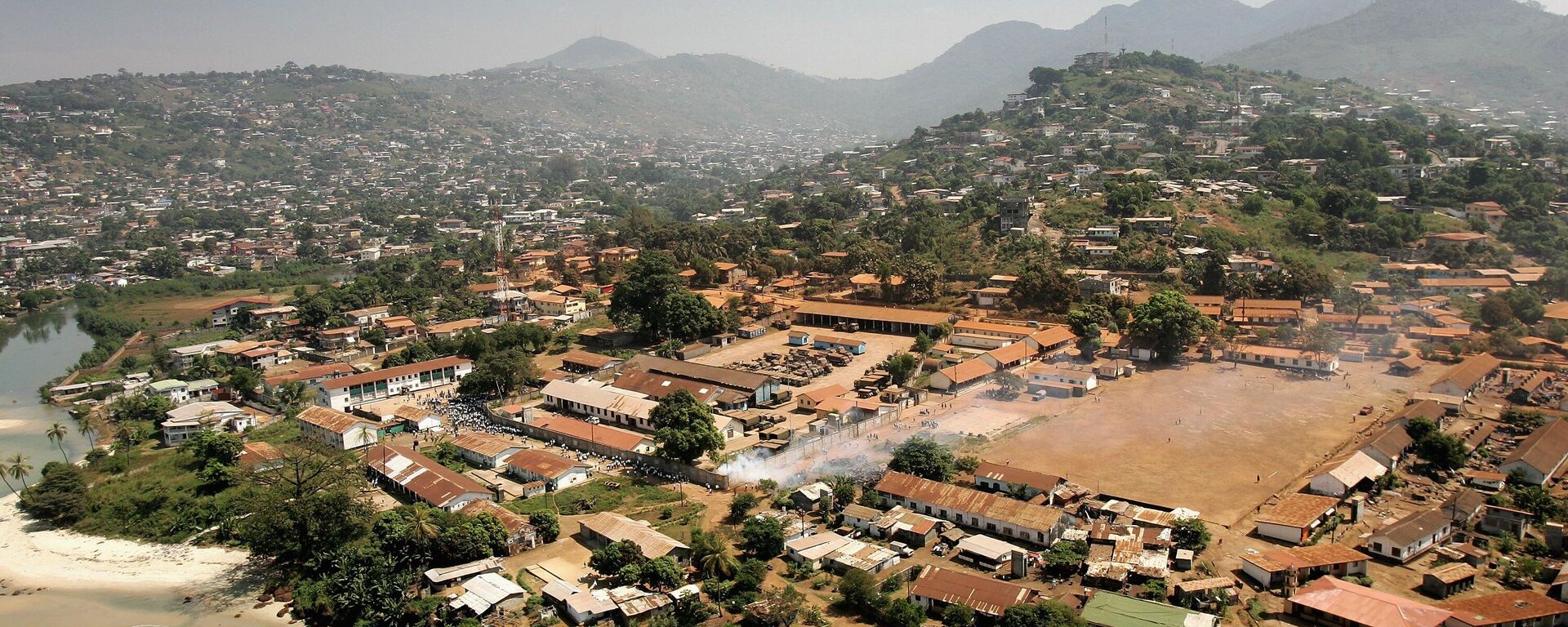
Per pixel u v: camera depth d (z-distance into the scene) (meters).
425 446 150.50
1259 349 181.75
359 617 99.94
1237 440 138.88
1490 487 117.25
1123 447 137.12
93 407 191.25
